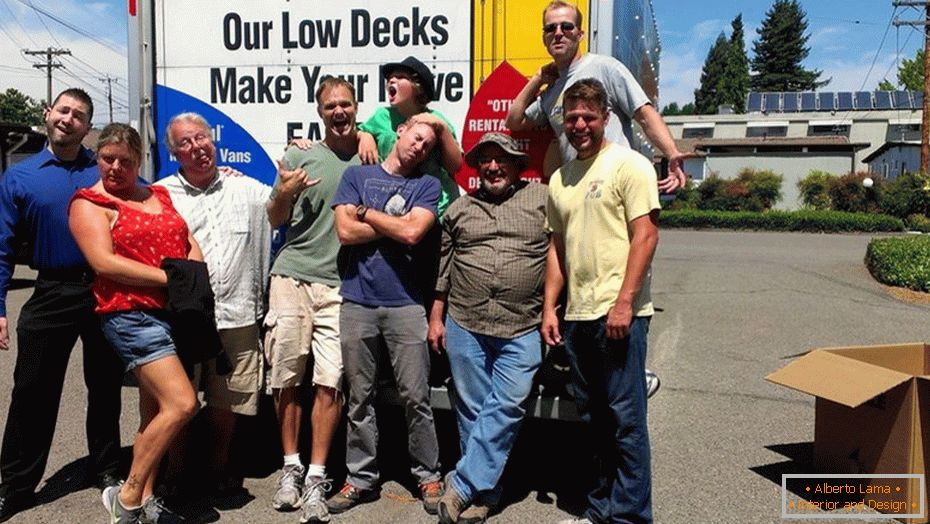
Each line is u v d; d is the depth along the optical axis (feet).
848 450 13.05
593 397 11.48
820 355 13.38
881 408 12.37
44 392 12.52
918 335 28.14
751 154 130.72
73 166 12.54
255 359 12.73
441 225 12.51
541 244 11.80
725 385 20.88
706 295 37.81
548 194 11.57
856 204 109.09
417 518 12.21
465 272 11.86
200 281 11.08
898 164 123.54
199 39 14.48
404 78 12.57
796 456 15.35
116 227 11.00
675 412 18.38
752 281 43.32
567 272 11.26
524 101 12.70
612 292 10.76
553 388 12.51
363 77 13.92
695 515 12.53
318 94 12.49
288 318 12.34
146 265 11.00
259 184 13.03
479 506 12.05
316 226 12.50
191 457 14.07
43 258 12.40
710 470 14.57
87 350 13.11
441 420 16.61
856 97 150.41
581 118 10.69
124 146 11.11
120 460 14.01
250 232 12.56
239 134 14.49
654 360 23.84
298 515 12.40
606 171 10.70
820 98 152.97
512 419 11.79
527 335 11.79
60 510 12.65
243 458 14.88
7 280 12.46
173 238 11.41
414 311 11.97
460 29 13.47
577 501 13.01
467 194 12.23
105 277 10.83
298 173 11.78
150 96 14.65
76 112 12.31
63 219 12.24
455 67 13.53
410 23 13.64
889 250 44.21
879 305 35.17
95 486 13.67
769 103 154.71
